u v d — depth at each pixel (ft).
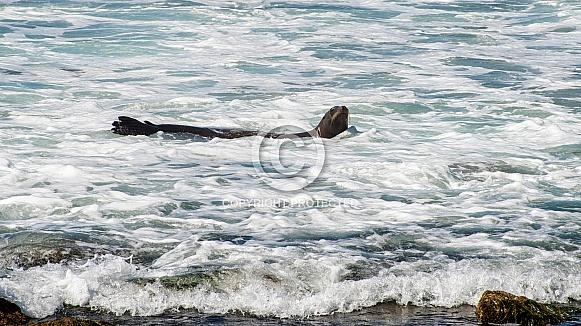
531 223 70.03
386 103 123.85
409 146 99.40
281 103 123.13
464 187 82.28
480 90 134.00
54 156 90.38
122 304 53.67
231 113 116.26
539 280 57.93
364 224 69.21
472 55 165.99
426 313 54.29
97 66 148.15
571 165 91.40
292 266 58.70
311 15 208.44
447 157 93.71
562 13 216.74
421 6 226.38
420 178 84.58
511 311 53.01
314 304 54.49
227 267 58.03
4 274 56.85
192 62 153.99
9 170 82.38
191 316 52.85
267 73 146.20
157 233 66.03
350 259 60.70
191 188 79.87
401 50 169.78
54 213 70.49
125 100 123.03
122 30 183.21
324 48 169.78
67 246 62.18
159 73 143.74
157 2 217.97
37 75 138.21
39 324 47.73
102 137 100.12
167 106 120.06
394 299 56.03
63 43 167.73
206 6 214.28
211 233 66.18
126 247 62.64
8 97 121.49
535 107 122.21
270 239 64.85
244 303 54.39
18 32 177.58
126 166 87.20
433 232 67.46
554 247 64.13
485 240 65.46
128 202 73.97
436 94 130.82
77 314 52.49
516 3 233.96
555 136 104.83
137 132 101.81
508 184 82.33
